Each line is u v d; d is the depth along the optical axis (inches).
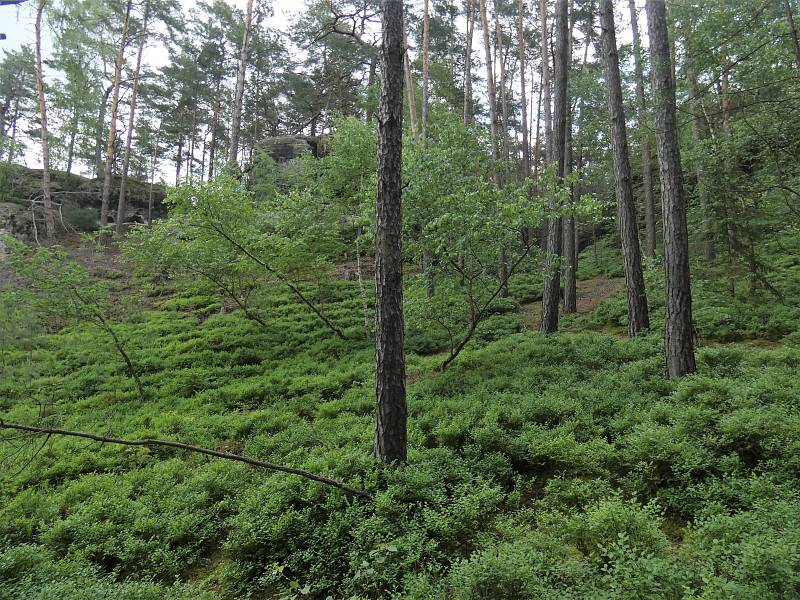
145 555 212.4
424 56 756.6
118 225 947.3
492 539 172.7
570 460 220.1
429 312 423.8
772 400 241.9
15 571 192.2
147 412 402.9
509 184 404.5
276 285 681.6
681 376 310.5
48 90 869.2
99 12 792.9
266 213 635.5
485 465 232.2
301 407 381.4
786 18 301.9
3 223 851.4
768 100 296.8
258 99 1334.9
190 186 520.4
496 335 536.7
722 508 165.0
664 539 144.9
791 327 406.9
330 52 1125.1
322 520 211.0
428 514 189.5
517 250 433.1
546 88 706.8
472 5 951.0
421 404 334.3
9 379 383.6
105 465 314.7
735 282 500.1
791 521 138.9
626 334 502.3
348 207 639.8
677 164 321.1
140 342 574.2
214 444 332.8
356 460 237.8
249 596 181.9
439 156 412.5
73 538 223.0
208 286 628.1
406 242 436.1
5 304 389.7
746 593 109.6
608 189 926.4
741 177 420.8
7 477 279.7
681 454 196.9
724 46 313.3
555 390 320.5
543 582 135.8
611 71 459.8
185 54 1194.6
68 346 556.4
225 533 227.9
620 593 120.7
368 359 495.2
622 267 826.8
